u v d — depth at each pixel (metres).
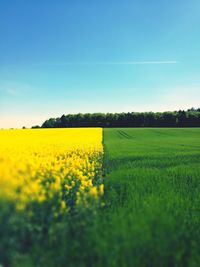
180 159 20.70
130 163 18.59
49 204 6.60
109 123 119.69
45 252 5.61
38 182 7.30
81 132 47.38
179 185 11.91
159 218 6.37
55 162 11.35
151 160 20.06
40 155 13.16
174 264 5.52
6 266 5.17
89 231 6.12
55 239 5.94
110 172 15.13
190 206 8.95
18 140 23.25
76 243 5.71
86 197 7.63
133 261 5.18
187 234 6.40
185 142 42.81
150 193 10.36
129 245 5.37
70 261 5.41
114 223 6.29
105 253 5.27
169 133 69.88
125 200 9.41
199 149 29.83
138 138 53.25
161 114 122.12
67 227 6.41
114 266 5.12
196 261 5.56
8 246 5.18
